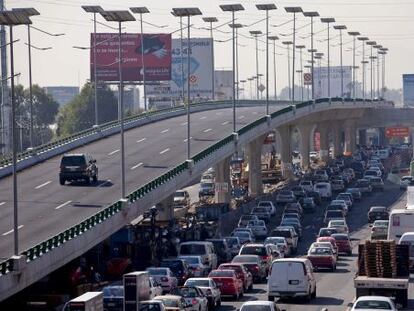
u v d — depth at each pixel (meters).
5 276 121.50
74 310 102.50
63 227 158.00
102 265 167.50
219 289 138.62
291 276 134.25
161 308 110.75
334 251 177.75
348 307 126.25
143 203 182.50
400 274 129.50
